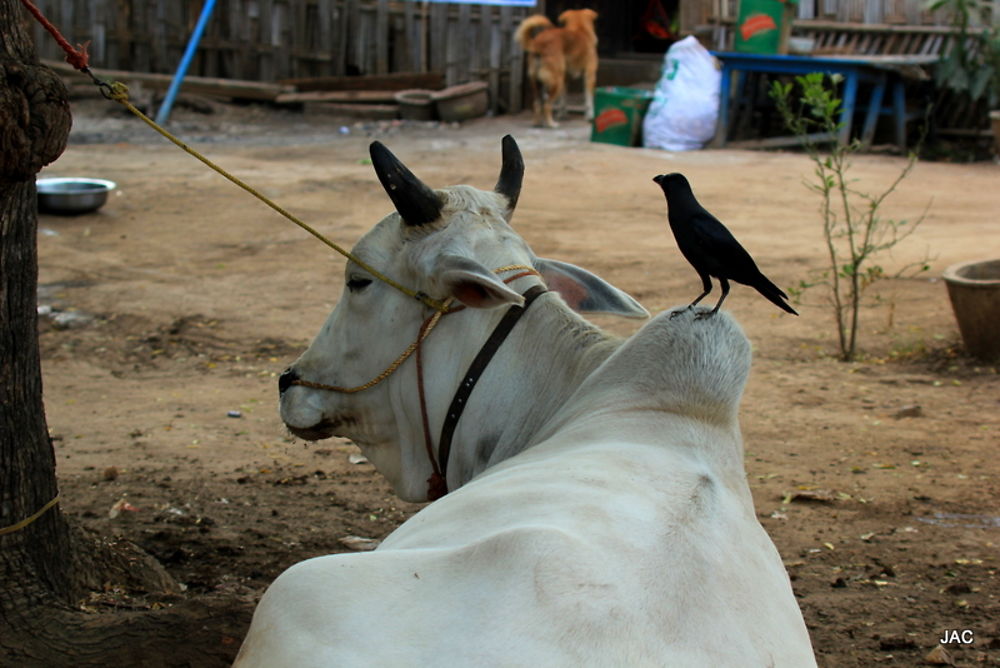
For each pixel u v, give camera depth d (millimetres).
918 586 4246
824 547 4656
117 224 12367
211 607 3320
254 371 7965
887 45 18281
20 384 3355
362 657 1802
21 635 3238
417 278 3076
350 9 20891
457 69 21203
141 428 6578
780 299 2602
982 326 7621
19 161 2902
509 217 3262
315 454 6105
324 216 12891
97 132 18281
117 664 3119
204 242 11734
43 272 10469
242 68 20922
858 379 7395
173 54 20562
